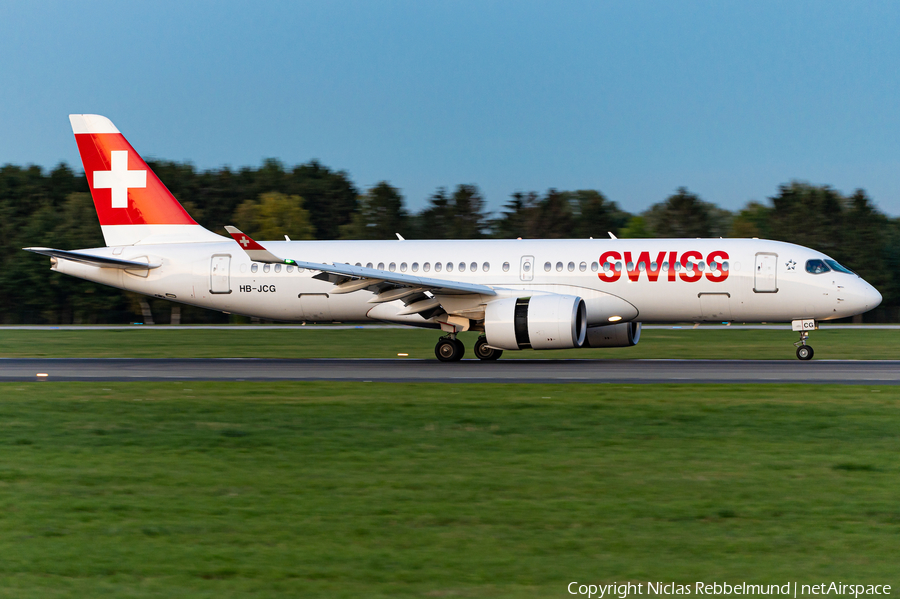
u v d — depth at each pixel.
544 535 34.53
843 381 82.75
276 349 145.38
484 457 48.75
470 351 134.50
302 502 39.50
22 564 31.41
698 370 94.88
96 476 44.81
